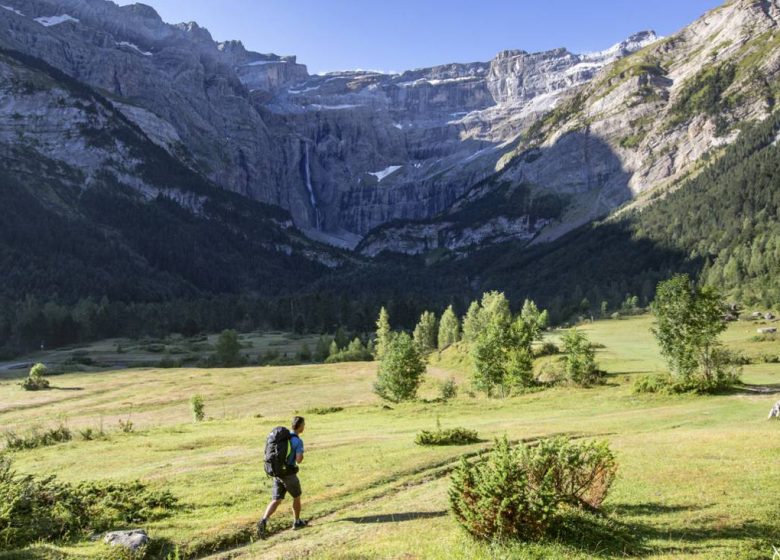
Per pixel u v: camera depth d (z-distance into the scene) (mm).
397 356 64000
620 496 15391
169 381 102562
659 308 48844
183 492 19750
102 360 140500
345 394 86562
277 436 14695
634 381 50375
